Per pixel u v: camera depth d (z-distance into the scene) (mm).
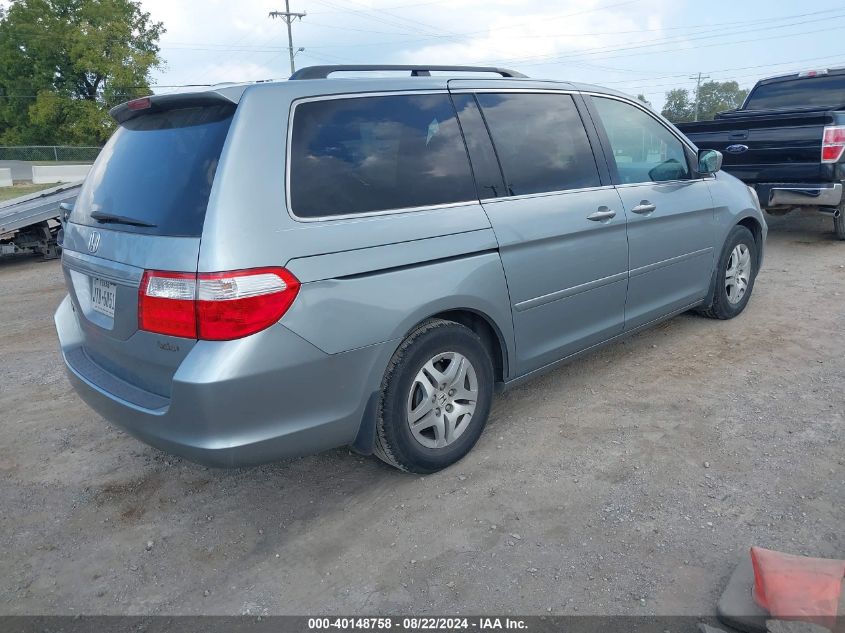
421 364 3154
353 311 2832
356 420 2979
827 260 7336
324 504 3238
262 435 2688
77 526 3188
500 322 3469
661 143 4645
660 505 3041
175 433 2664
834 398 3988
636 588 2551
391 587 2643
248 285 2545
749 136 7727
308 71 3154
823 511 2932
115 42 48656
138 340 2793
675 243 4570
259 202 2650
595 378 4480
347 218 2875
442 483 3332
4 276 9797
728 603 2381
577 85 4141
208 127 2812
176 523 3168
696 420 3816
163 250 2635
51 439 4074
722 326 5344
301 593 2650
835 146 7066
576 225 3773
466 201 3320
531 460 3490
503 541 2863
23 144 52188
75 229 3369
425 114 3299
